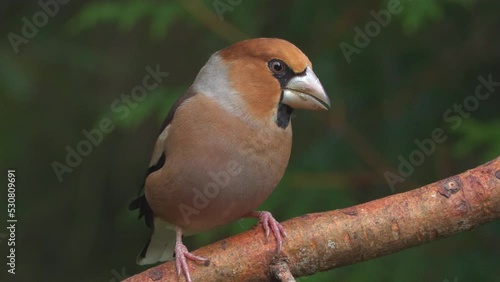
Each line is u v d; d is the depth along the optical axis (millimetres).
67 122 13328
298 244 6516
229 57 7559
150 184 7754
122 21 10938
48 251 13203
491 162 6594
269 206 10641
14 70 12164
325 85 11672
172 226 8125
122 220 12578
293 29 12102
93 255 13211
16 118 13000
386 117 11867
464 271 10492
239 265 6477
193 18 11445
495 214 6469
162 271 6500
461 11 11906
